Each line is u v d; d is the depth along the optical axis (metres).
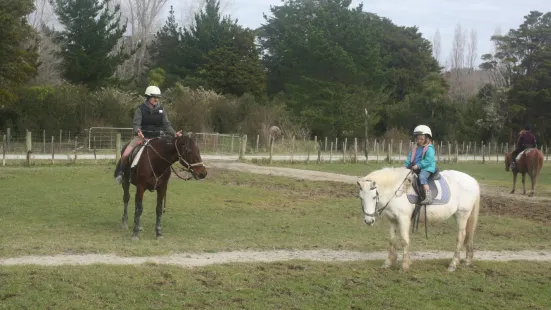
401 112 67.31
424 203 11.24
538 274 11.76
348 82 59.50
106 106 43.59
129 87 56.94
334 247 13.47
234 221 16.53
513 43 71.25
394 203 11.16
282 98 62.19
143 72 68.75
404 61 79.00
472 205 11.84
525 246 14.73
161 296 9.14
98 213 16.78
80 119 42.44
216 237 14.24
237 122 48.56
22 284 9.27
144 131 14.30
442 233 15.91
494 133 67.69
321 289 9.94
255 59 64.88
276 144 44.84
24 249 11.67
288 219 17.20
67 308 8.48
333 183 25.47
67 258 11.26
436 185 11.45
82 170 24.55
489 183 29.19
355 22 63.50
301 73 60.22
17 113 42.16
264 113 48.12
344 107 56.38
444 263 12.23
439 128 66.56
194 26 76.62
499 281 11.02
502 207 21.17
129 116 44.72
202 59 64.94
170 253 12.13
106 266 10.55
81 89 45.19
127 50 75.56
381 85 64.06
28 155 26.08
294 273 10.83
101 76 54.78
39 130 41.03
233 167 28.64
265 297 9.40
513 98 68.19
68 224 15.03
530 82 67.94
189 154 13.30
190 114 46.41
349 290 9.97
